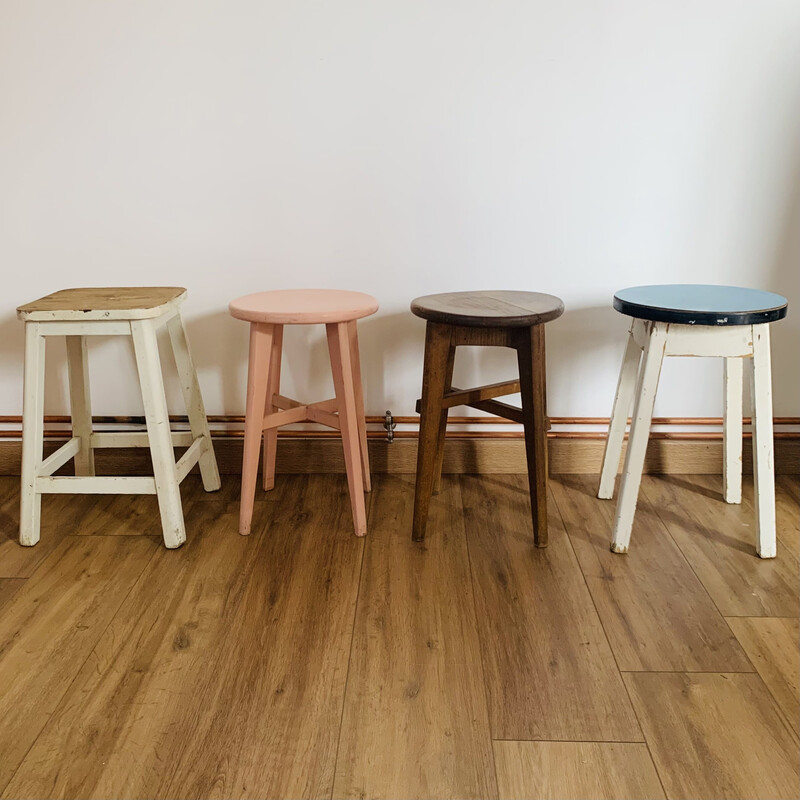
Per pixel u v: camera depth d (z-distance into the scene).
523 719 1.33
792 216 2.12
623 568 1.81
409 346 2.26
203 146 2.10
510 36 2.01
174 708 1.36
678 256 2.17
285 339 2.26
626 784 1.19
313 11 2.00
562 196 2.12
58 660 1.49
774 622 1.60
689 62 2.02
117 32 2.02
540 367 1.77
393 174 2.12
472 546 1.91
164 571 1.80
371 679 1.43
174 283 2.21
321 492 2.22
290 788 1.19
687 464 2.33
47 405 2.33
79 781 1.20
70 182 2.13
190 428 2.30
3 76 2.05
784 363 2.24
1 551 1.90
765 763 1.23
